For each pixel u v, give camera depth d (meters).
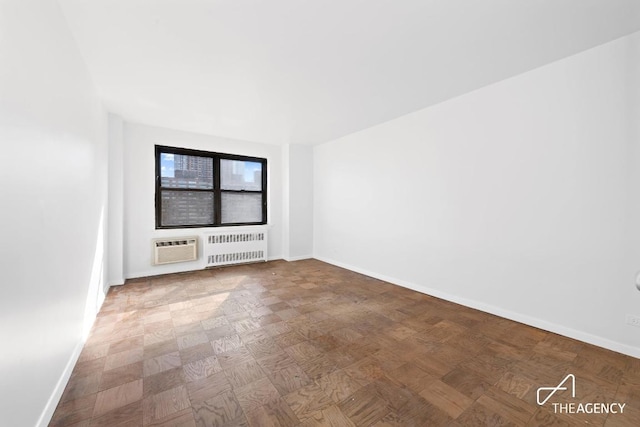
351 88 2.81
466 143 2.96
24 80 1.19
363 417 1.44
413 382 1.73
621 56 1.97
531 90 2.44
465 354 2.05
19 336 1.13
